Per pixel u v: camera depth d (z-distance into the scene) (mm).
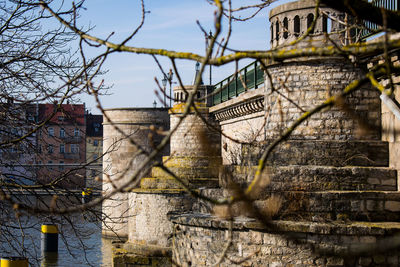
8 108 13984
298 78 17000
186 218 16578
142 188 34000
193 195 5605
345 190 14961
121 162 44688
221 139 34281
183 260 16906
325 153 16062
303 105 16891
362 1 7359
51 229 32250
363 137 16406
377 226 13336
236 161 27672
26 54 13648
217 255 15500
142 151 5445
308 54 6352
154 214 32875
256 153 17016
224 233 15344
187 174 32750
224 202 5684
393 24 7547
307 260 13516
